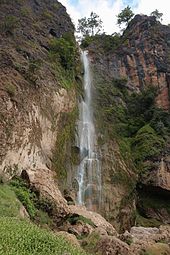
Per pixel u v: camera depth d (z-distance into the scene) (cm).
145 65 5409
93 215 2416
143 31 5784
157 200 3869
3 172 2114
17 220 1439
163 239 2244
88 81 4781
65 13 4881
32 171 2222
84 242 1734
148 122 4569
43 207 2009
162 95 5075
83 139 3662
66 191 2864
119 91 5041
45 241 1164
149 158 3925
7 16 3666
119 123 4519
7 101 2389
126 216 3438
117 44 5819
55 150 2920
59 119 3144
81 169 3381
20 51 3256
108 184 3506
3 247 1013
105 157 3716
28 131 2508
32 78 2891
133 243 1911
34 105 2725
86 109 4131
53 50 3856
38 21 4288
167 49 5603
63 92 3356
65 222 2067
